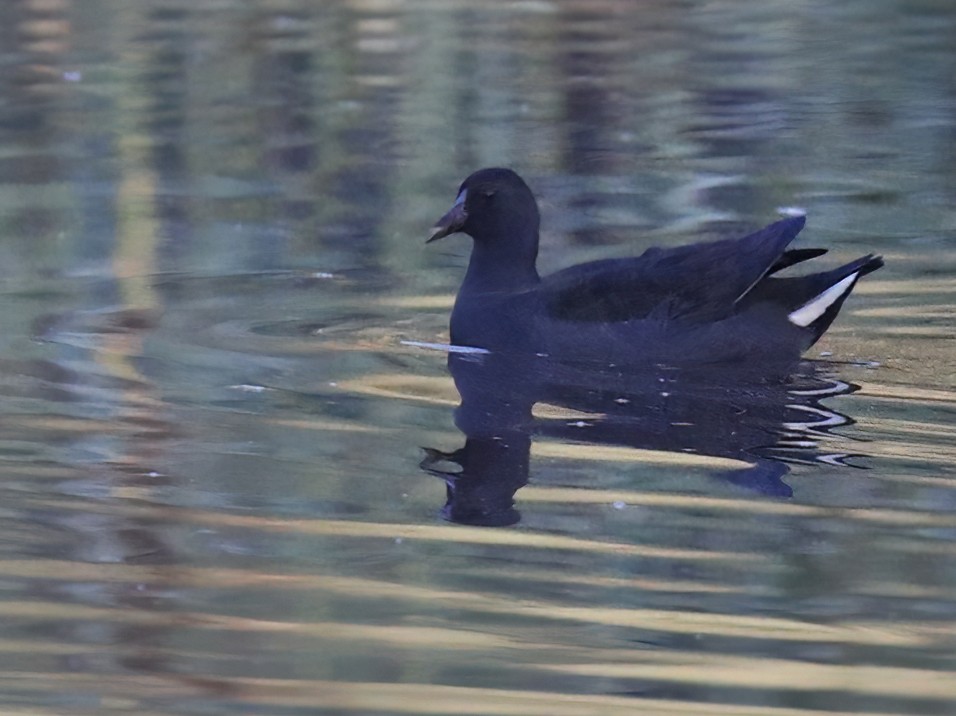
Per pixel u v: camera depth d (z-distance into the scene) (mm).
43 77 23938
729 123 21109
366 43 26547
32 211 16828
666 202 17188
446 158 19297
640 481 9531
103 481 9672
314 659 7508
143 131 20688
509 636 7730
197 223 16359
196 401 11047
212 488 9555
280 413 10812
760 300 11930
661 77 24156
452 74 24328
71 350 12203
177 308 13430
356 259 15102
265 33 27375
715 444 10180
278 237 15820
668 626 7816
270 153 19625
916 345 12211
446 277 14523
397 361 12031
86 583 8312
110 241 15656
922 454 9875
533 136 20453
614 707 7012
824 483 9445
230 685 7262
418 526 9000
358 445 10219
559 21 28625
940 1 29359
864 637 7637
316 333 12773
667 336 11820
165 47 26172
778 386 11258
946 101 22062
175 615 7988
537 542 8773
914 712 6938
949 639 7613
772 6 29938
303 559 8602
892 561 8391
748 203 17078
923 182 17781
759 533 8773
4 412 10781
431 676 7320
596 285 12148
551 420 10656
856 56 25375
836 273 11805
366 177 18375
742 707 6996
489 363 11961
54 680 7340
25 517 9148
